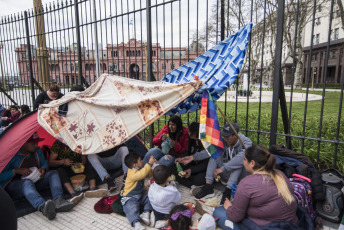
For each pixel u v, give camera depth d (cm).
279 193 203
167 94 279
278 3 310
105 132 320
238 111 978
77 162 368
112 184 347
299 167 288
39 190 338
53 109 332
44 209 271
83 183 349
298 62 2352
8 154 295
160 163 364
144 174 282
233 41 316
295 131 518
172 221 218
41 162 337
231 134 311
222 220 243
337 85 3183
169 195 259
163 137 397
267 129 565
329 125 571
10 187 304
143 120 294
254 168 220
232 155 327
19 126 314
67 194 337
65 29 576
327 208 264
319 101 1367
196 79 265
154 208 266
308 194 254
